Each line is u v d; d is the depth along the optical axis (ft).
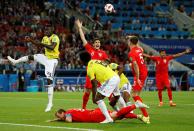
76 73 190.90
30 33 213.46
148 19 276.41
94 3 277.64
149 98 120.16
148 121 52.13
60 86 185.78
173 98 121.60
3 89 175.63
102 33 234.38
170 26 272.92
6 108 78.43
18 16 230.48
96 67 53.42
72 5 259.80
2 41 204.64
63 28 240.94
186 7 303.07
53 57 77.00
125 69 199.62
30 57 77.61
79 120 53.26
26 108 78.48
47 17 241.14
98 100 52.70
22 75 176.04
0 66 180.45
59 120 54.34
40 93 152.05
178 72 206.59
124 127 48.08
